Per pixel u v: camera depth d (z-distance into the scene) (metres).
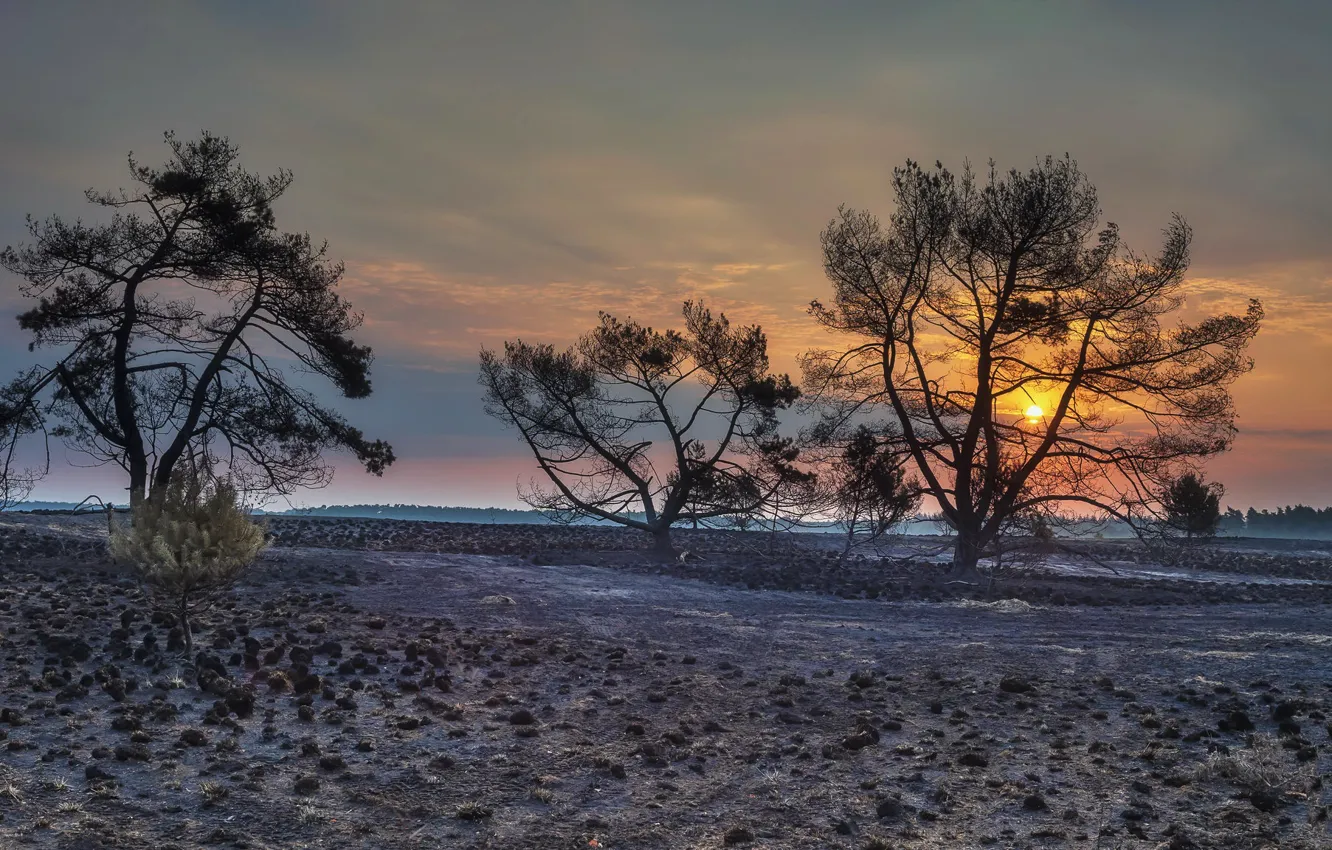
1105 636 14.52
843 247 28.86
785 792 7.46
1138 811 6.82
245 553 11.36
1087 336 27.88
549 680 10.91
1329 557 46.06
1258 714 9.19
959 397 29.05
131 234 26.48
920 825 6.77
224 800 6.76
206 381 26.98
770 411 31.88
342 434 29.22
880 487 28.73
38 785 6.75
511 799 7.16
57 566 18.02
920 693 10.59
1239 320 26.77
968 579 27.25
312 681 9.78
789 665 12.24
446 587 19.08
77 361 27.05
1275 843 6.17
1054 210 26.69
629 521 32.34
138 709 8.67
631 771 7.89
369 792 7.12
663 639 14.02
